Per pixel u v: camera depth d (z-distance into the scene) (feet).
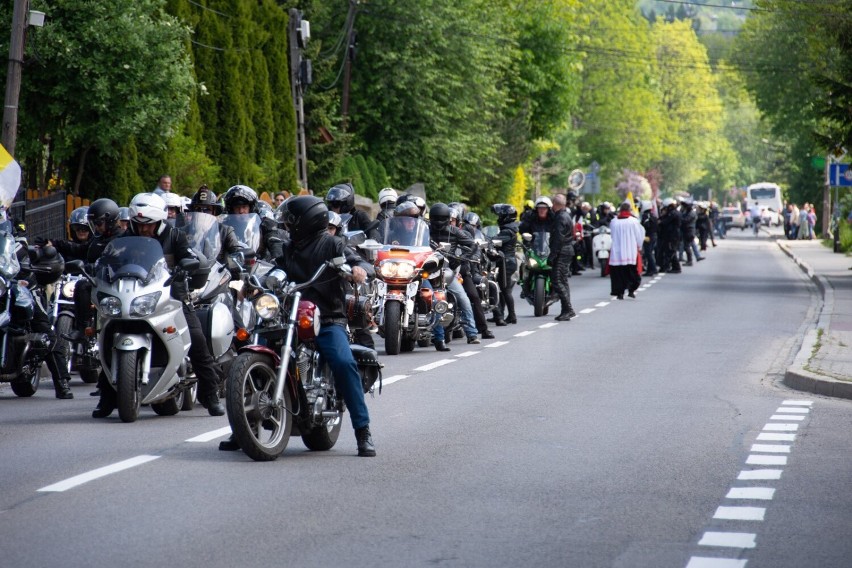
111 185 148.66
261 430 57.41
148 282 58.75
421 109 268.00
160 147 148.36
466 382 75.97
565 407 65.67
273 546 36.04
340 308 49.85
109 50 138.41
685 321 121.60
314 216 48.93
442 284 95.81
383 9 264.72
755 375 81.20
